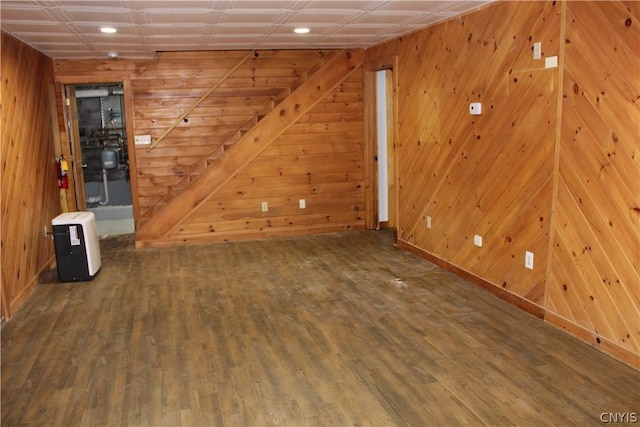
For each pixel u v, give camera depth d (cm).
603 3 302
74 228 489
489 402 274
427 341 349
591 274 328
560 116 343
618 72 296
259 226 659
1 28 426
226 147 663
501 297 420
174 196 659
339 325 380
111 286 483
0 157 409
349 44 619
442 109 486
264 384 299
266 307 420
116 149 863
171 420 266
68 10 370
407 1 383
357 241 630
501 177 409
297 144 654
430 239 529
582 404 269
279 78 672
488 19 407
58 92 628
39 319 405
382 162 686
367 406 274
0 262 396
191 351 344
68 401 286
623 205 300
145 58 637
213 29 477
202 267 539
